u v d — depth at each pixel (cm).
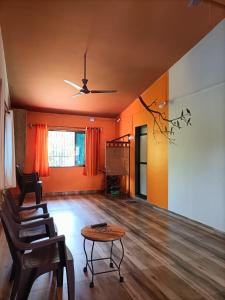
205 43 415
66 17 350
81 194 738
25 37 389
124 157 703
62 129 736
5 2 317
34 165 694
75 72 501
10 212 244
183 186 472
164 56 464
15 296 197
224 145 379
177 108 491
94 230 251
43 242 196
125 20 361
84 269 259
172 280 243
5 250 316
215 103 396
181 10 346
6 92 467
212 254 306
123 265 273
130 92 613
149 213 511
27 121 699
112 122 793
